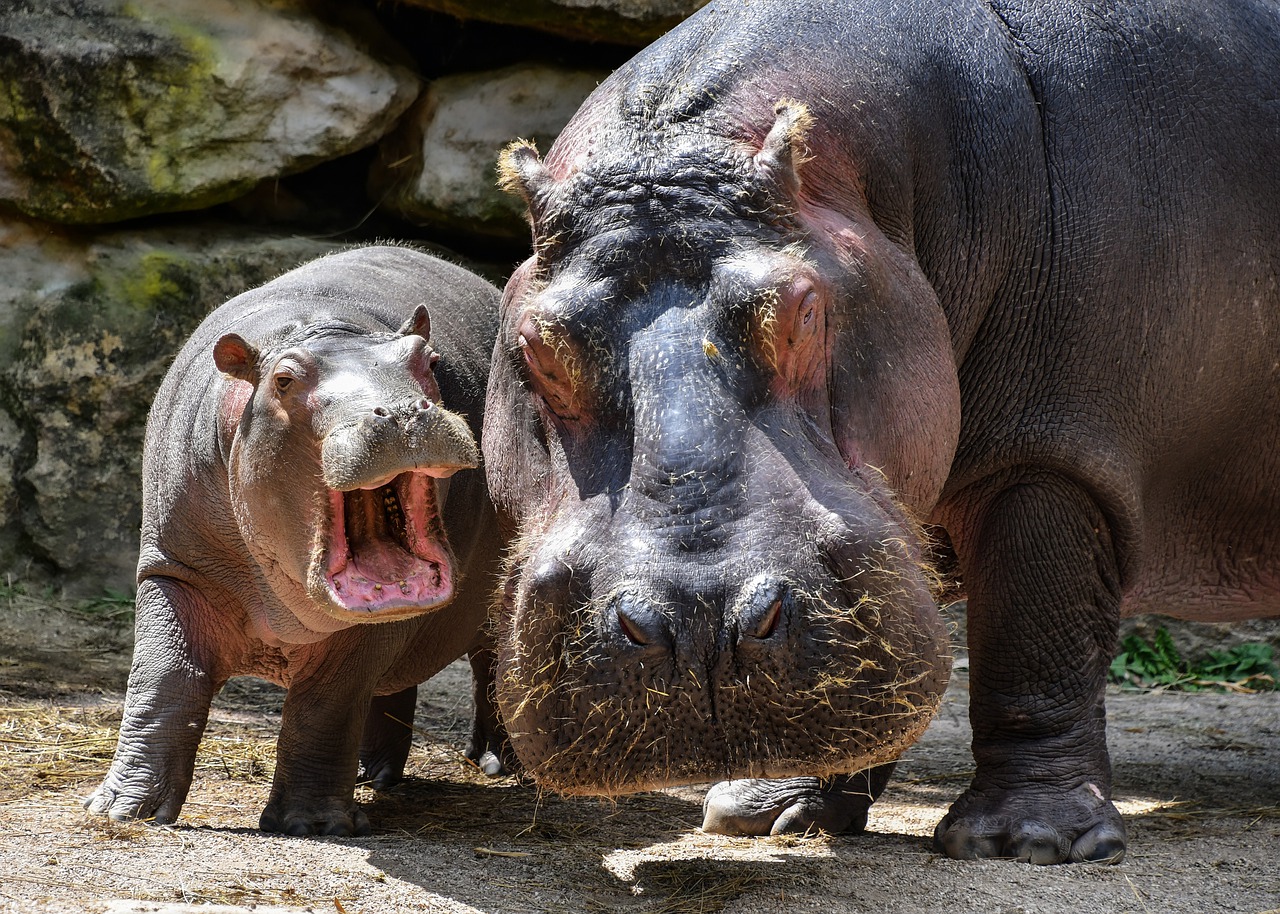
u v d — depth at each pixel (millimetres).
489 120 41781
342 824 20250
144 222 41250
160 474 20906
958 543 20672
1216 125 20297
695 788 24891
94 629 37031
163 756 19812
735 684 14016
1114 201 19547
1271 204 20641
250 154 40469
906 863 18922
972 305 19469
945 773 27625
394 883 16953
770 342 14852
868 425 16312
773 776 14438
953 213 19250
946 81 19422
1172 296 19750
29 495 39875
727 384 14758
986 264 19422
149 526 20938
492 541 23938
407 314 23312
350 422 16922
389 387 17969
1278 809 23250
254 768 24828
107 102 39406
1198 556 22562
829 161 17609
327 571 17922
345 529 18406
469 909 16125
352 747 20734
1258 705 35469
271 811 20297
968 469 19781
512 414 17188
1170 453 20688
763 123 17484
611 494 14680
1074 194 19531
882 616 14438
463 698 33719
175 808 19859
